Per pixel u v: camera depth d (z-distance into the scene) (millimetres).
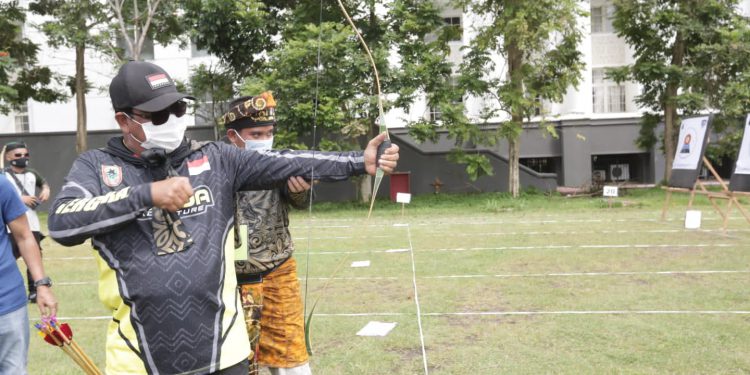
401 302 6113
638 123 24219
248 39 19859
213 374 1939
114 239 1893
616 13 21172
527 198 20078
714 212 14805
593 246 9547
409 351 4590
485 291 6516
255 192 3088
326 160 2123
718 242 9695
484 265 8102
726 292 6180
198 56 25688
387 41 18172
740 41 19547
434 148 25156
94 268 9188
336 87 17734
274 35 20609
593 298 6070
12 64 19234
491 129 24781
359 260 8766
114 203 1760
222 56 20828
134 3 18547
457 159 19891
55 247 12055
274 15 20594
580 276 7195
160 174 1988
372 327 5207
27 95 22000
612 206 16891
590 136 26141
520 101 18672
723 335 4754
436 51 19484
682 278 6938
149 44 25906
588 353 4430
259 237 3102
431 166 23078
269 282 3162
